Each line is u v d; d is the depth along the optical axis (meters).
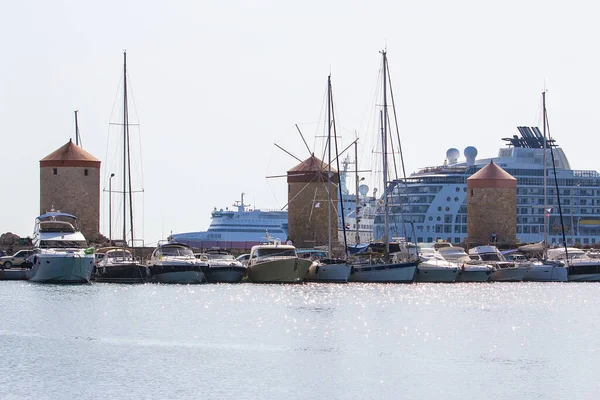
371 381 92.19
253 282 192.75
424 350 108.25
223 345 110.19
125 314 136.00
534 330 124.62
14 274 196.62
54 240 186.50
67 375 93.62
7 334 116.62
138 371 95.62
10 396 85.69
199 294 166.50
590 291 184.50
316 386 90.00
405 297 167.00
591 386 91.00
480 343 113.44
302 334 119.00
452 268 197.38
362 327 125.69
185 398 85.25
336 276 191.75
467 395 87.31
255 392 87.56
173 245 192.12
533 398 86.56
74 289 172.12
